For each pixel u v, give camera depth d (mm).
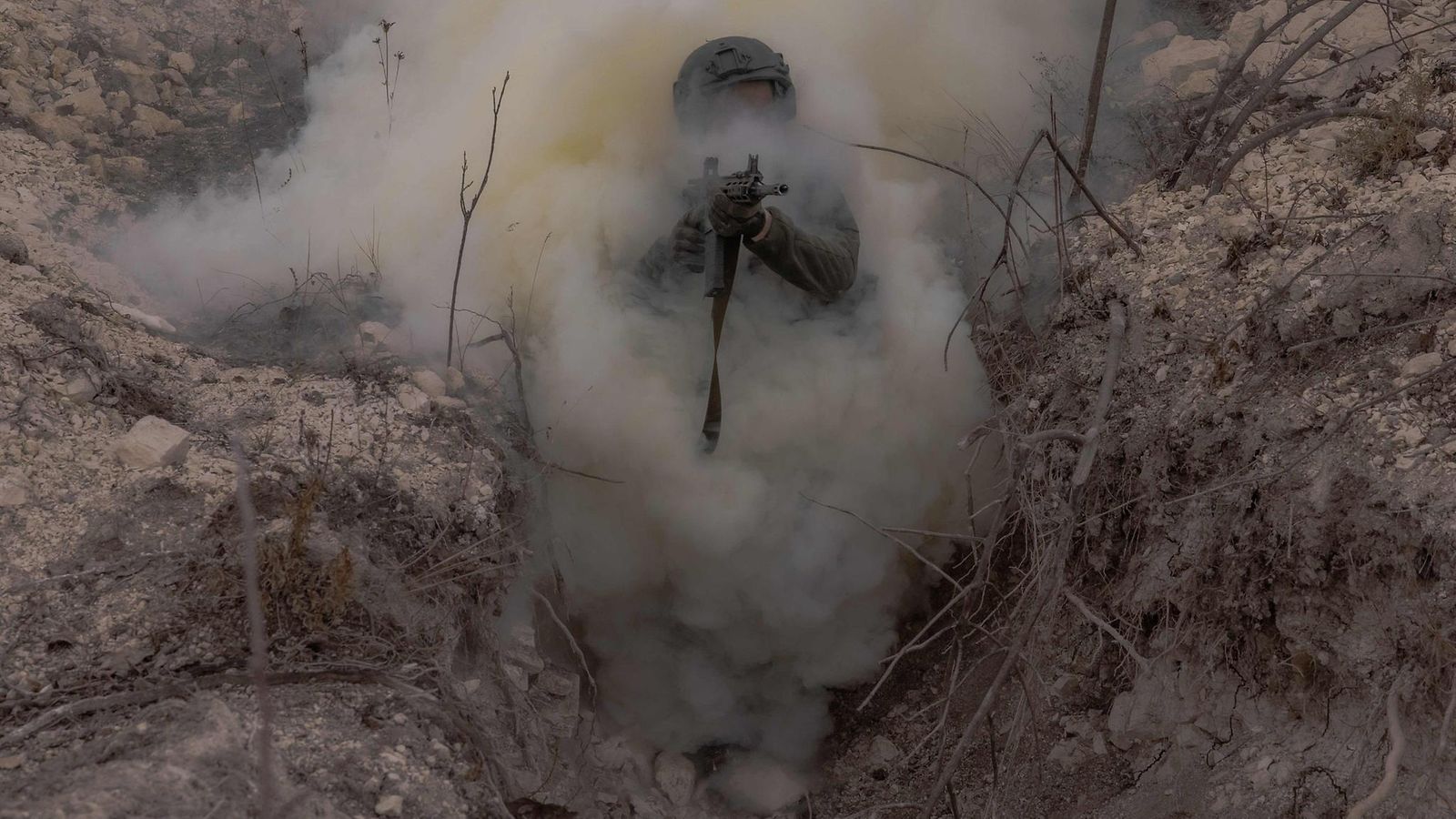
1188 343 3588
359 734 2488
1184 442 3385
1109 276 3943
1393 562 2818
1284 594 3016
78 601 2680
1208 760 3137
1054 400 3832
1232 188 3998
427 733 2566
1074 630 3566
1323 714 2934
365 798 2350
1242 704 3109
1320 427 3115
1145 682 3311
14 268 3611
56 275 3732
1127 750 3354
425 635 2900
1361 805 2461
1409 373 3066
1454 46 4152
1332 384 3199
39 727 2350
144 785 2176
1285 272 3523
